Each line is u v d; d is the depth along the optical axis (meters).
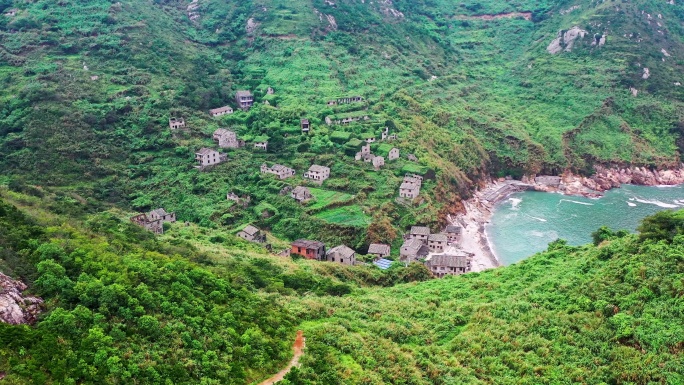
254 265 101.69
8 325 49.75
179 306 62.16
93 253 66.88
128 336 55.22
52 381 46.97
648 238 79.31
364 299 88.31
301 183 162.50
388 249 136.38
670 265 70.75
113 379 49.50
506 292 87.75
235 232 135.38
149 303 60.19
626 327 64.75
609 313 69.31
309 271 110.31
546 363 65.12
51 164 156.00
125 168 165.50
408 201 157.75
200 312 62.47
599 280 75.44
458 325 77.81
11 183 131.88
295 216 147.00
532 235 161.50
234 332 60.91
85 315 54.53
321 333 67.38
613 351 62.94
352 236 139.88
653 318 64.50
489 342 70.38
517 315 75.62
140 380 50.72
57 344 50.56
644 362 59.75
